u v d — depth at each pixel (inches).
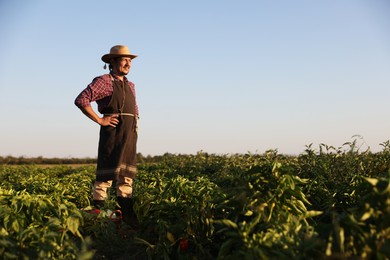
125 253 180.2
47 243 136.3
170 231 166.4
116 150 229.8
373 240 110.8
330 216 182.1
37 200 177.5
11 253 132.9
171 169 453.7
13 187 329.7
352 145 230.4
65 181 371.6
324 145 244.1
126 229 205.5
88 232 195.5
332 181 218.5
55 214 172.4
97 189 232.7
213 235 164.1
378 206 120.1
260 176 153.9
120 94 233.0
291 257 113.3
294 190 149.9
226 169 367.9
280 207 144.6
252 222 132.5
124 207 228.8
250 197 144.6
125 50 235.1
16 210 163.8
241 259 123.6
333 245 116.0
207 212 163.6
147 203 214.1
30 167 736.3
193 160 521.7
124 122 233.5
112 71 238.2
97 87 227.3
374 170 233.3
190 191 196.9
